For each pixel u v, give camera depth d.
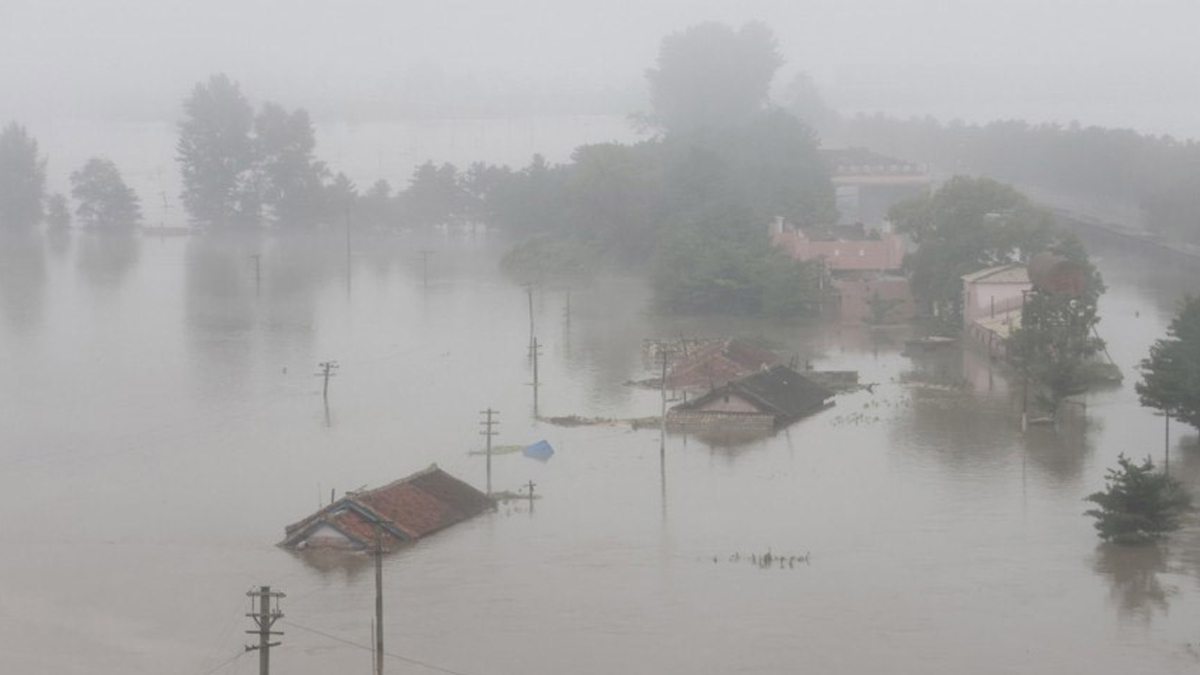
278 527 90.69
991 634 74.06
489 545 86.88
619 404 122.75
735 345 133.50
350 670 69.88
